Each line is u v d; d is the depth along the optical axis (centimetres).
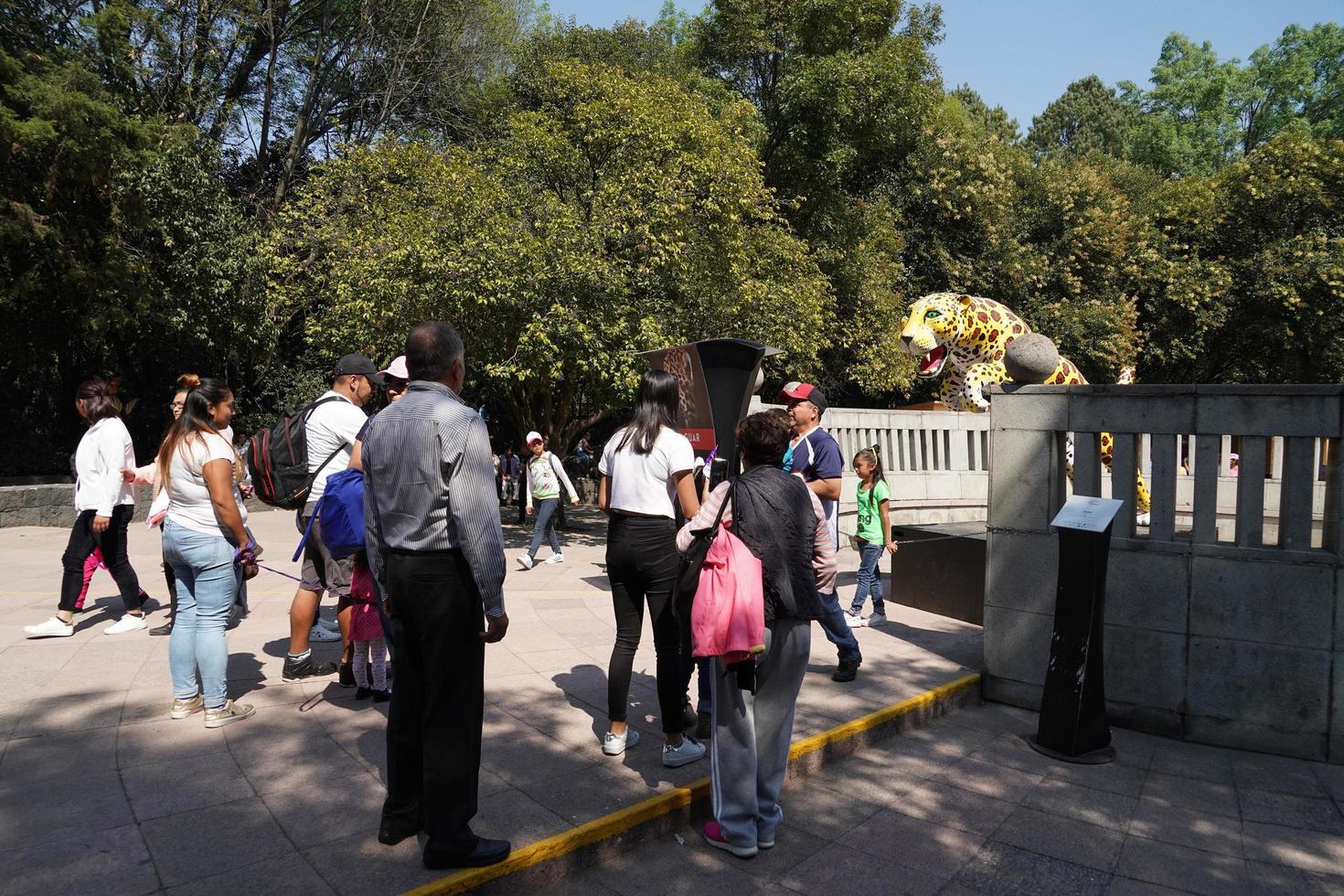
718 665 331
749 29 2012
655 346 1252
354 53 2111
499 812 329
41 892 259
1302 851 354
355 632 434
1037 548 527
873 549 696
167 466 393
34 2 1505
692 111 1432
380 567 296
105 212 1562
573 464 2380
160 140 1534
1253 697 463
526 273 1197
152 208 1527
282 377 1914
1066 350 2353
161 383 1888
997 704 544
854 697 501
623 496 387
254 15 1858
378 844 299
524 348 1198
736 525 333
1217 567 471
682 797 353
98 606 648
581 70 1395
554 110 1436
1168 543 484
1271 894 320
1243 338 2538
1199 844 358
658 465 386
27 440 1631
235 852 288
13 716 406
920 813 383
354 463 423
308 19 2183
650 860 329
